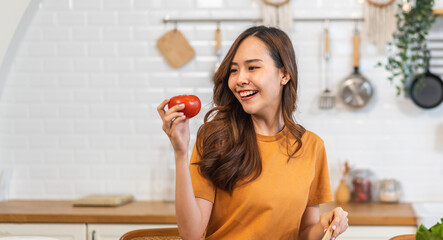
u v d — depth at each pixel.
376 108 3.55
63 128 3.69
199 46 3.63
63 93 3.69
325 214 1.58
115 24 3.65
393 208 3.24
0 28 3.53
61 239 3.09
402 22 3.49
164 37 3.62
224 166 1.54
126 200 3.52
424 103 3.48
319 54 3.56
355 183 3.43
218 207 1.58
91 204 3.38
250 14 3.59
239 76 1.56
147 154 3.66
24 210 3.23
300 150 1.65
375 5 3.50
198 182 1.55
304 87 3.57
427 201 3.54
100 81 3.67
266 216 1.54
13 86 3.70
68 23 3.67
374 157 3.55
